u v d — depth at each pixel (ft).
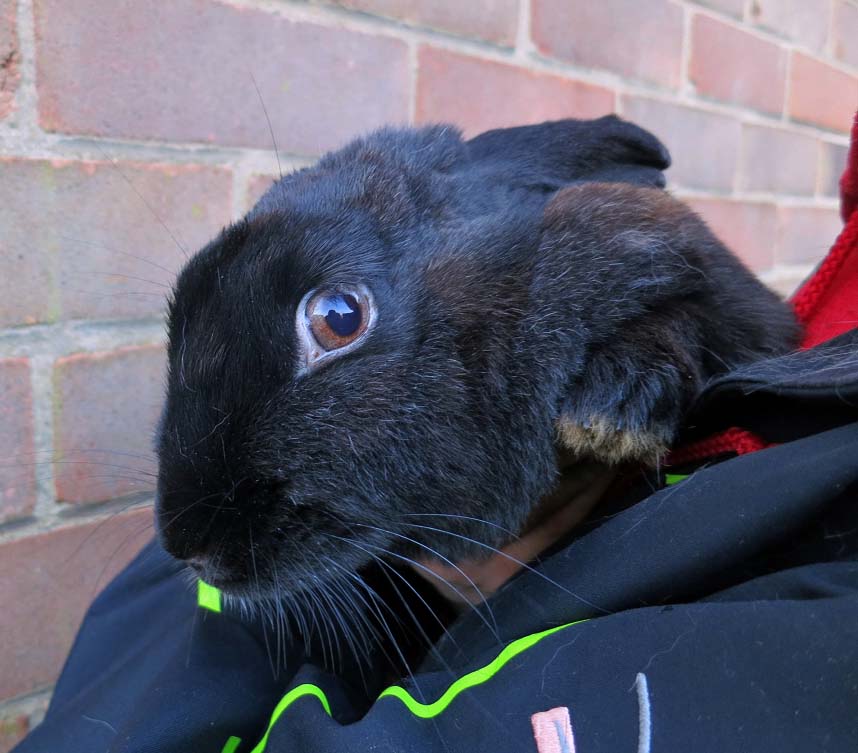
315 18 1.35
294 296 0.82
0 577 1.21
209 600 0.94
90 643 1.09
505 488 0.85
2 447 1.18
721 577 0.67
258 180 1.34
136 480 1.19
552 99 1.66
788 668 0.55
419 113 1.49
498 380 0.83
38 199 1.16
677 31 1.87
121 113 1.20
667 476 0.80
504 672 0.70
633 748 0.58
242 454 0.81
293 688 0.80
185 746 0.80
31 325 1.18
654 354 0.82
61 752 0.89
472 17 1.52
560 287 0.85
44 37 1.13
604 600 0.70
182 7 1.22
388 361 0.81
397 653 0.95
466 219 0.87
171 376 0.88
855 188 0.88
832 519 0.64
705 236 0.92
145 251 1.26
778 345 0.87
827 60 2.35
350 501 0.82
